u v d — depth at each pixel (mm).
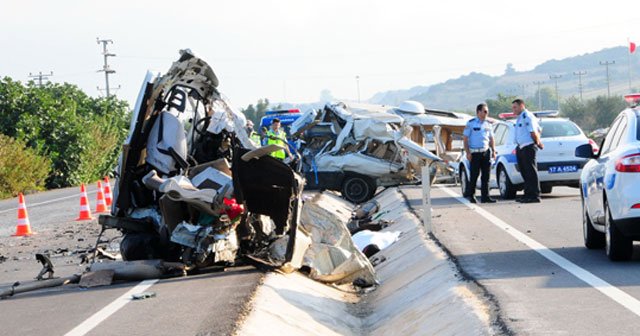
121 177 15758
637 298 10680
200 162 16703
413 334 10945
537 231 17922
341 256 14984
